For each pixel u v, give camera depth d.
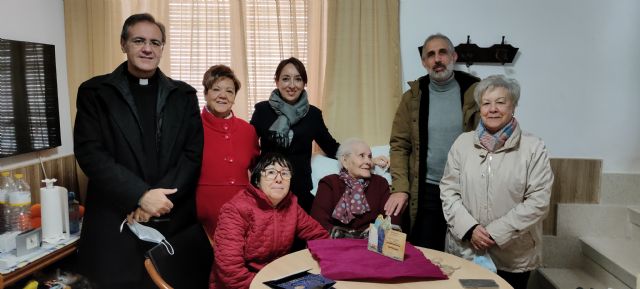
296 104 2.40
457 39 2.71
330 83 2.72
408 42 2.75
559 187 2.74
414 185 2.30
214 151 2.25
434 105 2.27
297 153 2.41
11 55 2.30
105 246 1.92
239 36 2.75
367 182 2.27
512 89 1.89
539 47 2.68
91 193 1.98
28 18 2.50
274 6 2.76
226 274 1.74
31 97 2.45
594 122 2.71
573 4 2.64
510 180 1.89
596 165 2.72
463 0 2.68
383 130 2.75
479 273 1.65
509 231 1.85
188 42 2.82
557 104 2.72
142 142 1.93
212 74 2.27
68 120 2.83
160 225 1.98
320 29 2.76
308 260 1.76
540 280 2.71
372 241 1.76
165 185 1.92
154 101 1.99
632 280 2.21
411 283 1.55
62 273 2.26
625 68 2.66
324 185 2.25
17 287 2.08
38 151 2.53
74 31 2.79
